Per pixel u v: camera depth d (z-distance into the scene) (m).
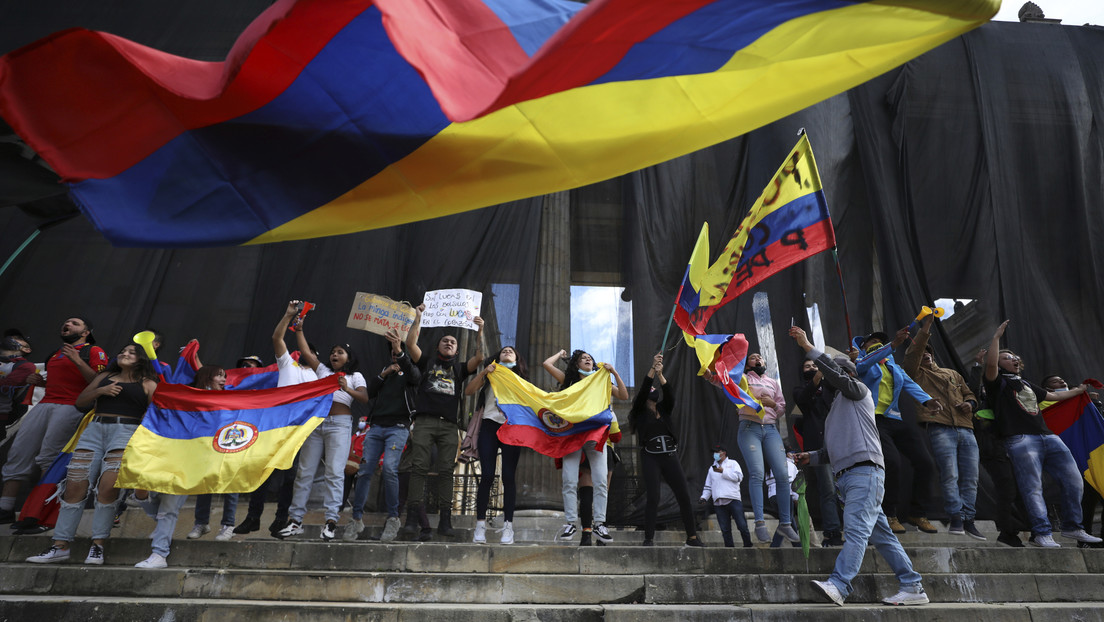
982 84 10.16
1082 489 5.45
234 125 3.01
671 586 4.18
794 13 2.49
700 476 7.76
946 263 9.39
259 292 8.49
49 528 5.14
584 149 3.03
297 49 2.75
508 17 2.77
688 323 5.12
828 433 4.30
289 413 5.11
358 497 5.61
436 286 8.62
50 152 2.97
